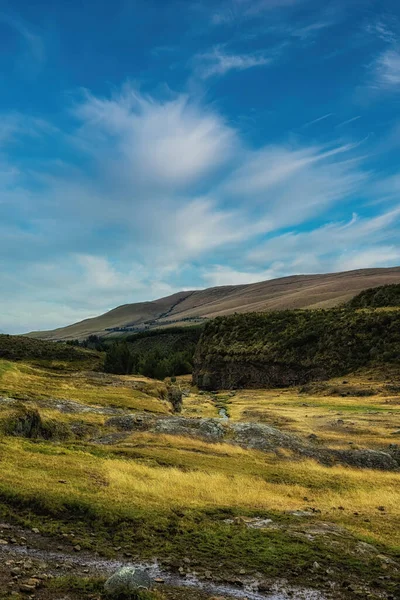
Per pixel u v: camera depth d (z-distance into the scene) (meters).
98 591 10.51
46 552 12.55
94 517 15.17
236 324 168.00
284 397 105.06
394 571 13.54
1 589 10.04
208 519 16.44
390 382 101.50
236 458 31.56
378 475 31.75
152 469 23.31
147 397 65.56
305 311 164.12
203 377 151.00
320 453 37.69
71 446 26.86
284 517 17.80
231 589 11.59
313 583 12.30
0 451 21.66
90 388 66.62
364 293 164.62
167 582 11.60
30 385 57.47
